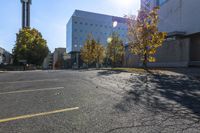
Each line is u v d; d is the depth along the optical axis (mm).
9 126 4797
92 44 62281
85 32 119000
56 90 10055
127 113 5754
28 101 7500
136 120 5117
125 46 55969
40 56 66125
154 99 7539
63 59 125688
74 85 11844
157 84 11727
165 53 38781
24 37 64250
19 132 4414
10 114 5801
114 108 6309
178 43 35781
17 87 11500
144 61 29219
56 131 4453
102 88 10391
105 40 123250
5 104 7055
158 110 6023
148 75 18203
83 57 67125
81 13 121062
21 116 5594
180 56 35219
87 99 7691
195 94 8516
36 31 67250
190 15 38844
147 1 54438
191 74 17703
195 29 37438
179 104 6746
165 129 4480
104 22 124000
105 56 67688
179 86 10844
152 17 28750
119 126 4703
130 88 10219
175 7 43594
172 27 44500
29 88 10922
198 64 31516
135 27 29578
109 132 4359
